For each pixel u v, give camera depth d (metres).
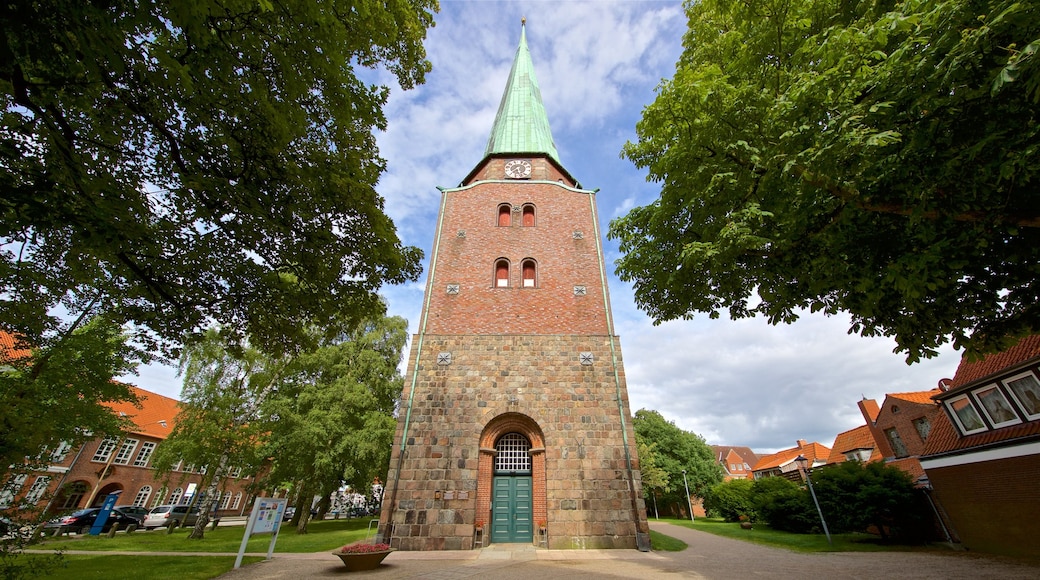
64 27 4.84
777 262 8.90
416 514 14.78
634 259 11.53
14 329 9.82
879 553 15.68
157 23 4.97
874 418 35.84
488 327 18.12
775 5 8.16
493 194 22.27
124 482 39.22
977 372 16.78
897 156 6.26
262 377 24.20
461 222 21.23
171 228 8.03
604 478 15.46
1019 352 15.33
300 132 7.84
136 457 40.53
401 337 31.61
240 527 33.59
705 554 14.86
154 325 9.99
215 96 6.89
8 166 5.57
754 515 30.42
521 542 15.30
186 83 5.45
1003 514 15.12
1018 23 4.94
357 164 9.80
